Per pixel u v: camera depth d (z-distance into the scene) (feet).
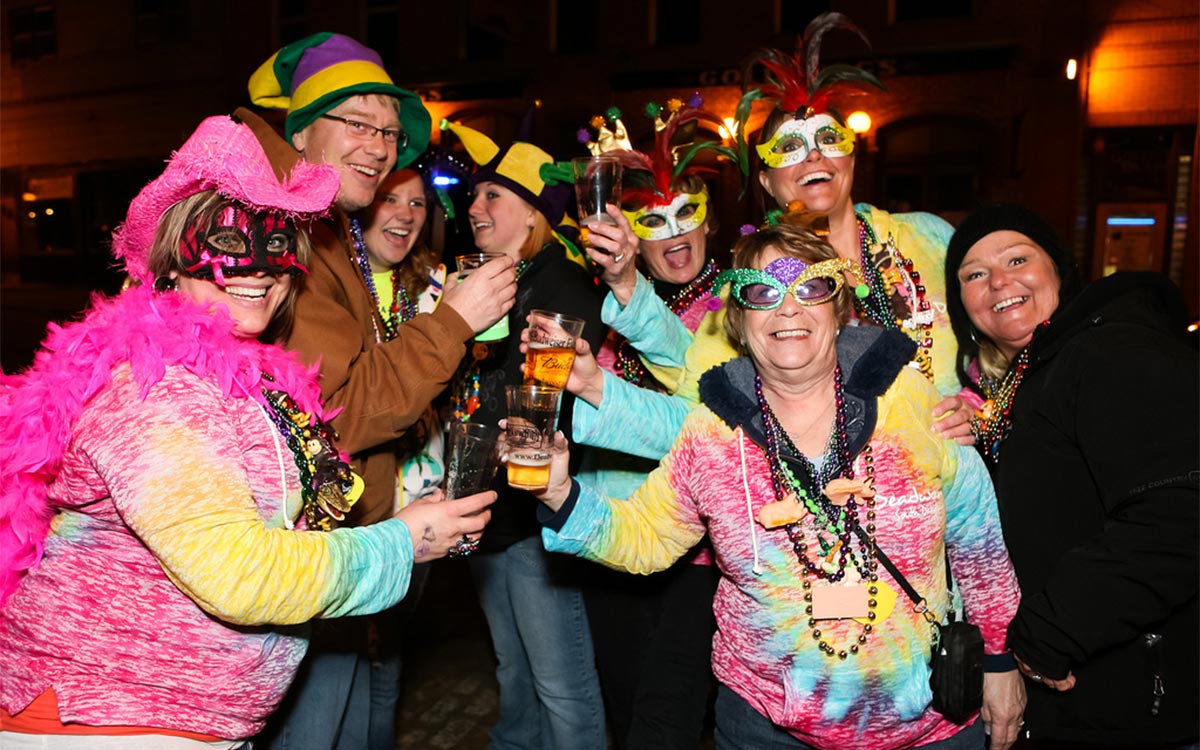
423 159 11.37
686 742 7.65
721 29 45.27
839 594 5.80
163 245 5.16
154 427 4.42
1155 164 39.60
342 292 7.06
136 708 4.68
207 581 4.30
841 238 8.68
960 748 6.19
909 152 43.06
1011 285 7.23
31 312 53.47
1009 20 40.45
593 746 8.73
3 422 4.72
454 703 11.55
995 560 6.30
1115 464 5.73
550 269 8.86
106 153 64.90
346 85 7.55
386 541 5.15
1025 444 6.43
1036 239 7.34
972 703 5.78
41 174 68.13
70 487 4.61
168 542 4.30
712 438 6.23
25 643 4.79
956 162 42.22
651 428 7.11
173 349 4.65
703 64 45.65
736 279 5.91
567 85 48.62
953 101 41.60
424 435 8.64
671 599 8.04
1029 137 40.68
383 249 9.29
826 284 5.83
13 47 67.46
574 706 8.64
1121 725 6.06
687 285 9.44
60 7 64.85
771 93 8.70
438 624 13.96
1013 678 6.36
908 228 8.72
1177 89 38.68
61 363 4.76
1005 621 6.32
